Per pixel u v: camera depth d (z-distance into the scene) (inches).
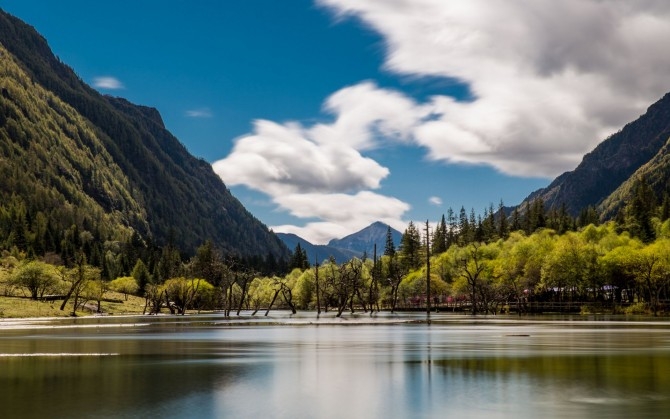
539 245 6417.3
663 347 1704.0
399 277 6279.5
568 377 1104.8
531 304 5836.6
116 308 6717.5
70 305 5713.6
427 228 5108.3
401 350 1670.8
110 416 788.0
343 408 842.8
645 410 812.6
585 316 4618.6
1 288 6092.5
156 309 6446.9
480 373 1167.6
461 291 6948.8
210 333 2573.8
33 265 5708.7
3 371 1214.9
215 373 1194.6
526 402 871.1
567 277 5536.4
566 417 778.2
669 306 4913.9
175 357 1498.5
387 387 1011.3
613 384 1021.8
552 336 2212.1
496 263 6820.9
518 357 1448.1
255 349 1728.6
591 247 5689.0
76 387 1014.4
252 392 968.9
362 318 4589.1
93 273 5767.7
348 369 1248.2
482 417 784.3
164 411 821.9
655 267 5019.7
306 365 1326.3
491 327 2977.4
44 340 2080.5
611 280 5536.4
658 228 7308.1
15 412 810.8
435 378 1107.3
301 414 808.3
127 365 1320.1
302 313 6466.5
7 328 2962.6
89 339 2139.5
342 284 5561.0
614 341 1946.4
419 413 809.5
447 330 2721.5
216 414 805.2
